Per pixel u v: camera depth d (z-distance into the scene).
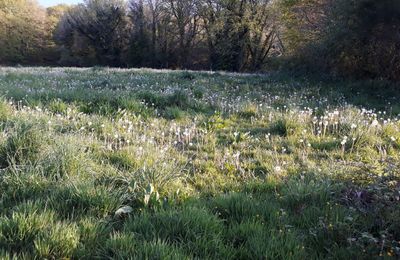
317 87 14.80
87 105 8.94
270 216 3.86
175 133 7.07
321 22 19.55
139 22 51.47
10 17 61.44
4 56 61.16
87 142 5.91
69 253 3.12
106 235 3.45
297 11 23.97
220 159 5.82
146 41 51.28
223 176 5.18
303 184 4.45
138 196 4.14
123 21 54.41
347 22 15.56
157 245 3.13
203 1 45.66
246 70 43.91
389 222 3.63
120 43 54.53
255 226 3.60
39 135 5.17
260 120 8.77
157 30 51.56
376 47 15.62
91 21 54.47
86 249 3.21
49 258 3.06
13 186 4.12
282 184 4.75
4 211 3.69
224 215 3.99
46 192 4.09
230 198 4.14
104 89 11.72
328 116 8.42
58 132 6.41
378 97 13.31
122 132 6.91
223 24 42.88
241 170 5.32
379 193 4.02
